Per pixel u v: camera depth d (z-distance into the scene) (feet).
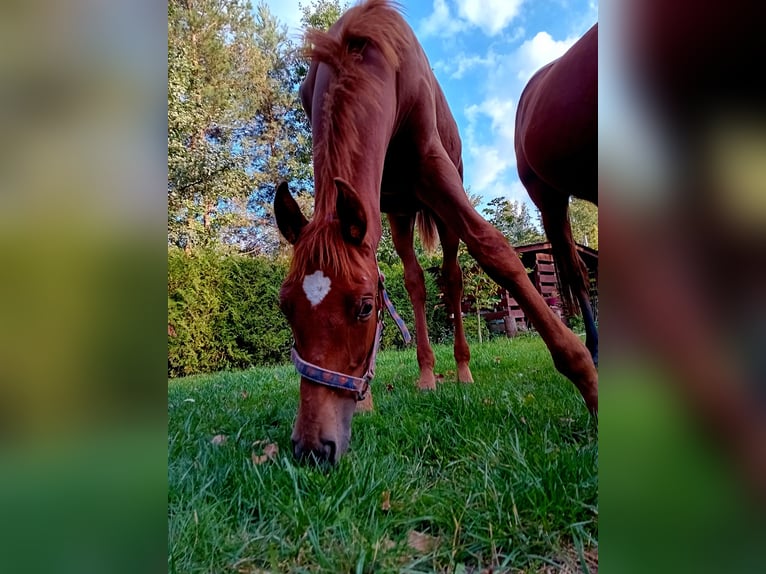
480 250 6.50
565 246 10.75
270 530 3.77
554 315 6.17
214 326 18.71
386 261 27.07
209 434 6.51
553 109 8.39
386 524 3.75
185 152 22.07
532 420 6.23
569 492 4.02
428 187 7.32
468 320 25.44
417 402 7.81
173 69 21.74
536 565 3.38
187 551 3.44
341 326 4.57
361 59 5.99
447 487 4.42
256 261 19.90
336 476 4.42
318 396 4.59
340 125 5.22
